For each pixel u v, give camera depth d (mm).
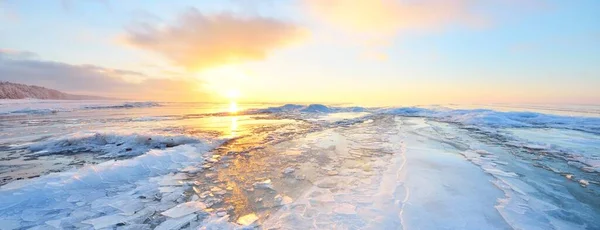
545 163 5789
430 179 4609
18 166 5719
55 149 7262
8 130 11047
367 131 10961
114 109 29922
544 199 3850
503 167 5453
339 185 4527
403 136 9430
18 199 3559
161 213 3504
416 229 2992
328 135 9930
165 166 5539
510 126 12406
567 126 12289
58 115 19875
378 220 3217
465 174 4891
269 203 3840
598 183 4555
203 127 12297
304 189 4379
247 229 3080
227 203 3852
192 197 4066
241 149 7500
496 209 3482
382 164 5773
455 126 12477
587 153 6762
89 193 4039
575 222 3184
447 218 3234
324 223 3197
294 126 12875
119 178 4660
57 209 3500
